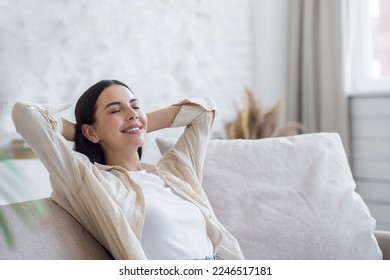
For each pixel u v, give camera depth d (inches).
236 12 203.0
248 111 174.9
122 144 90.7
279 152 112.3
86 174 83.0
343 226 106.7
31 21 146.6
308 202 107.3
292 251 102.3
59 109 86.7
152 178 92.4
